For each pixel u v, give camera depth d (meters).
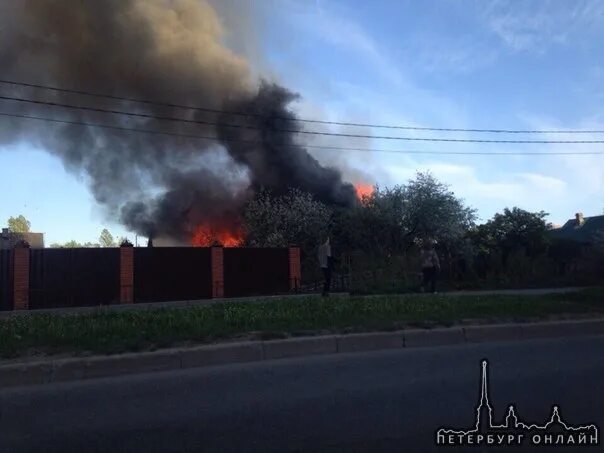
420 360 7.35
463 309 10.38
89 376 6.66
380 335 8.27
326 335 8.14
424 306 10.70
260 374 6.65
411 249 22.70
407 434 4.57
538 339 9.09
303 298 13.51
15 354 6.96
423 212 23.61
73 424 5.00
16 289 17.12
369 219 23.73
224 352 7.32
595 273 21.30
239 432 4.66
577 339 9.07
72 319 9.69
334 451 4.22
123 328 8.40
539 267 20.92
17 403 5.68
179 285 19.09
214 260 19.62
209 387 6.11
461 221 24.16
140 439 4.57
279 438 4.50
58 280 17.67
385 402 5.43
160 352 7.07
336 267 20.34
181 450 4.30
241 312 10.00
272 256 20.58
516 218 25.09
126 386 6.24
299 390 5.91
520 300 11.93
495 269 20.83
